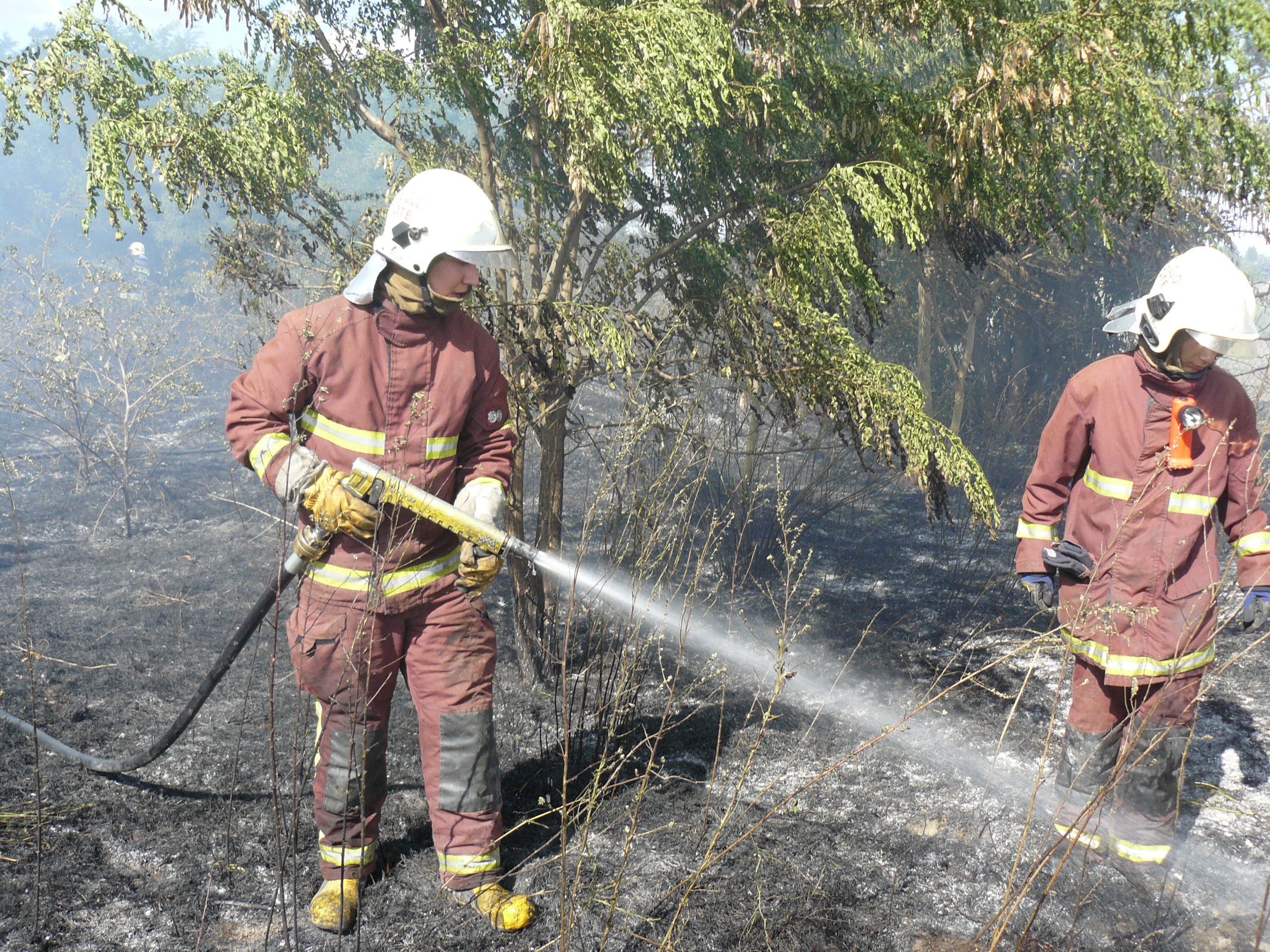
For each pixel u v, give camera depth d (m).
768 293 3.63
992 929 2.41
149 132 3.16
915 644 4.52
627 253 4.11
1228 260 2.45
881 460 3.83
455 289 2.38
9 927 2.42
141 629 4.73
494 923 2.44
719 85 3.25
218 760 3.38
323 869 2.54
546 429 3.91
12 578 5.57
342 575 2.44
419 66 3.65
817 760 3.36
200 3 3.36
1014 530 6.72
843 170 3.46
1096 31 2.98
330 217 3.82
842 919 2.45
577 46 3.02
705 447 3.97
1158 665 2.53
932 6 3.41
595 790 2.53
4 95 3.03
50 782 3.20
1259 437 2.54
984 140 3.24
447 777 2.50
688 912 2.48
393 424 2.45
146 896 2.58
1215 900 2.53
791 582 5.32
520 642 3.94
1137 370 2.53
